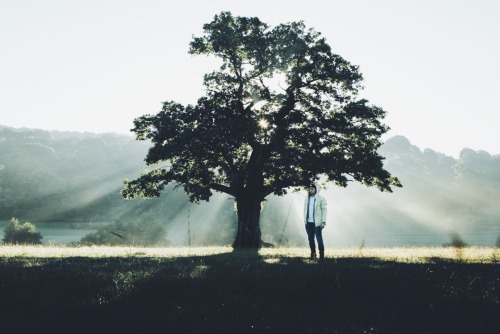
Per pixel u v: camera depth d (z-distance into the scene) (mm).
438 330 3143
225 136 21891
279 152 23516
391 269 7043
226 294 4406
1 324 3201
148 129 24609
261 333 3076
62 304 3939
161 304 3949
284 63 24250
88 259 10109
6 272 6473
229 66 25797
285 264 8297
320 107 25953
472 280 5242
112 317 3465
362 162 23438
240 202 24562
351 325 3182
